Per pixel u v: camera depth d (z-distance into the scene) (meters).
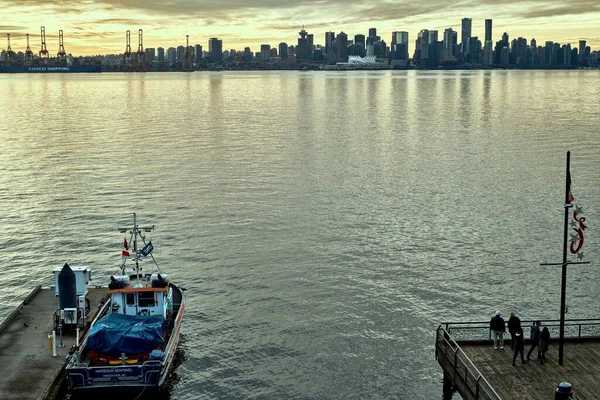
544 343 38.22
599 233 76.06
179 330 51.34
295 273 64.31
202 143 145.00
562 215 83.50
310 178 105.75
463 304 57.28
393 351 49.53
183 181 103.50
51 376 42.44
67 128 175.75
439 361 41.31
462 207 87.81
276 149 135.38
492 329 40.09
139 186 99.94
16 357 44.84
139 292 50.00
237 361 48.38
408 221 81.44
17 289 61.41
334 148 136.75
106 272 65.38
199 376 46.59
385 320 54.38
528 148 134.25
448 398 41.94
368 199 92.12
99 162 120.19
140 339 44.12
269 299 58.50
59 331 48.41
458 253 69.94
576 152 127.69
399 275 63.81
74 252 71.00
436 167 114.69
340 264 66.75
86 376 42.50
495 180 103.50
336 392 44.47
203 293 59.84
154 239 74.50
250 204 89.44
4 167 115.38
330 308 56.59
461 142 144.75
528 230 77.56
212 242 73.44
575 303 57.56
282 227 78.88
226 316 55.25
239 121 194.25
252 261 67.56
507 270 65.00
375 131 166.62
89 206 88.56
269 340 51.28
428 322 54.00
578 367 38.16
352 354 49.12
